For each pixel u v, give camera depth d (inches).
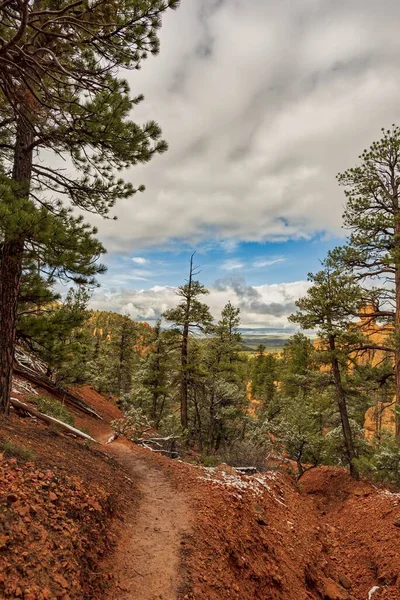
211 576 230.4
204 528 284.4
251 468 638.5
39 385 784.9
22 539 170.1
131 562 219.6
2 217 252.8
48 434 368.8
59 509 210.7
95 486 273.7
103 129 329.4
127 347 1705.2
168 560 229.6
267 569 295.4
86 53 304.7
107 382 1425.9
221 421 1105.4
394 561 389.7
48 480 233.3
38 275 418.9
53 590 155.9
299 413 759.1
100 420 866.1
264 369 1959.9
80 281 335.3
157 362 1227.9
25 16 214.8
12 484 204.5
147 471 422.3
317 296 684.7
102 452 426.6
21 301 414.9
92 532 217.3
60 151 385.1
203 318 984.9
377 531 461.7
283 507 460.8
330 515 571.5
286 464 783.7
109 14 262.7
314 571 359.9
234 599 227.9
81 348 507.5
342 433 787.4
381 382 721.0
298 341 965.8
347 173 730.8
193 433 1125.1
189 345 1043.3
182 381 998.4
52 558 171.8
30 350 458.3
